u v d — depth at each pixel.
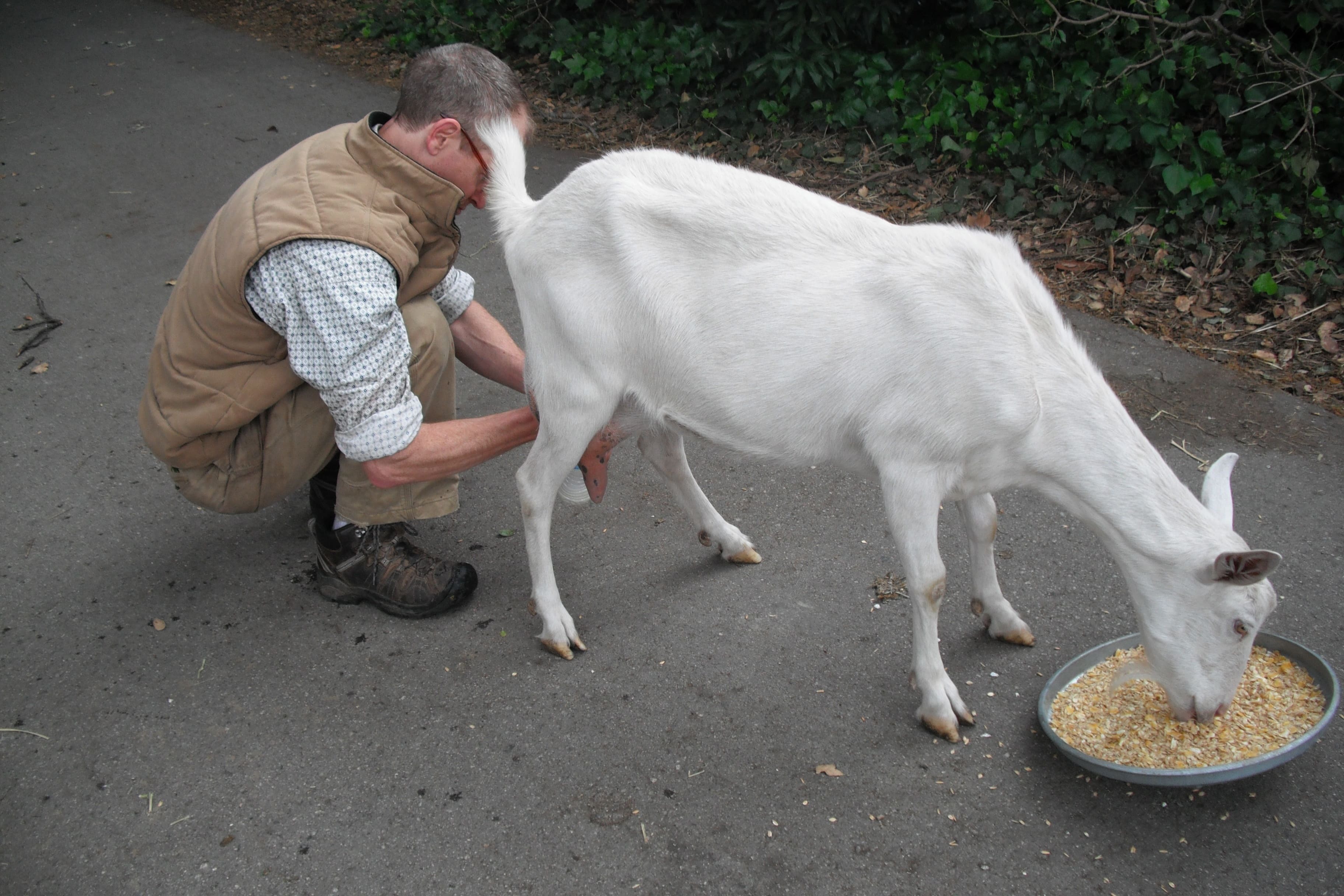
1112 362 3.90
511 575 3.09
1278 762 2.11
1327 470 3.29
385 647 2.82
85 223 5.30
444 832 2.28
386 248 2.34
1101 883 2.10
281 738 2.54
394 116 2.49
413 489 2.78
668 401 2.55
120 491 3.45
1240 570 2.02
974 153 5.11
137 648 2.82
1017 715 2.51
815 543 3.15
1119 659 2.55
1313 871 2.09
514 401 3.95
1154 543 2.19
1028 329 2.27
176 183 5.70
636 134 6.09
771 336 2.37
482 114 2.41
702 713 2.56
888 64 5.55
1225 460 2.32
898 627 2.80
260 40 8.07
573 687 2.66
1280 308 4.09
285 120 6.48
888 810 2.28
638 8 6.66
